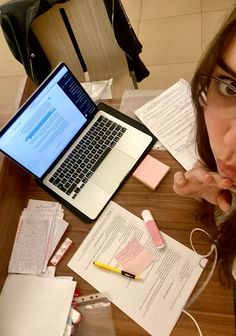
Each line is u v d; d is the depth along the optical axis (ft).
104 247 2.85
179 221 2.85
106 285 2.69
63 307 2.63
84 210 3.03
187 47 7.18
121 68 4.83
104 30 4.33
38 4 3.74
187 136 3.17
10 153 2.89
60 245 2.92
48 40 4.20
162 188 3.01
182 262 2.68
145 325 2.50
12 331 2.59
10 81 7.80
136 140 3.27
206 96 1.86
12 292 2.77
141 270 2.70
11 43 4.15
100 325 2.56
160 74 7.00
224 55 1.65
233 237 2.42
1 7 3.85
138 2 8.05
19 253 2.94
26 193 3.22
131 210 2.97
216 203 2.64
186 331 2.44
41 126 3.02
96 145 3.31
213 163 2.58
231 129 1.78
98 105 3.56
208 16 7.39
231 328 2.40
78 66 4.63
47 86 2.96
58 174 3.24
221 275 2.56
